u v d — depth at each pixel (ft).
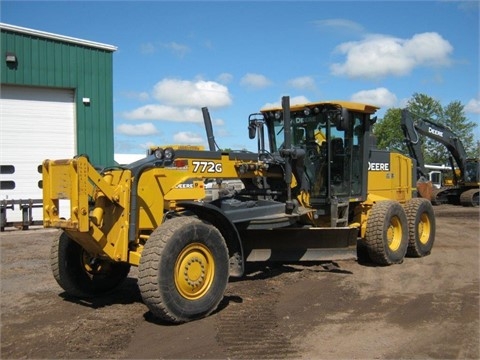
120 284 24.09
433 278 27.55
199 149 25.82
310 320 19.72
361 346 16.94
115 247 19.76
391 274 28.53
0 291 24.47
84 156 18.72
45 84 55.21
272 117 31.68
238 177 25.00
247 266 29.89
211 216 22.09
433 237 36.22
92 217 19.07
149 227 20.94
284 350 16.49
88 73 57.62
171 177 21.71
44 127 56.54
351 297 23.26
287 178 26.45
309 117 30.12
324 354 16.20
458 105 182.19
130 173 20.04
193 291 19.40
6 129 54.75
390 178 36.47
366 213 32.12
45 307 21.52
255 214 24.95
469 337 17.92
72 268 22.41
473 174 87.35
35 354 16.07
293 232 27.84
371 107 31.27
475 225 56.08
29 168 55.98
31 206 50.72
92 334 17.89
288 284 25.73
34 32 54.08
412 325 19.24
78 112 57.21
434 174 117.19
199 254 19.66
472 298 23.26
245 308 21.20
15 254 35.63
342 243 28.48
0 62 52.60
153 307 18.33
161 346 16.74
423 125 74.79
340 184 30.12
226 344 16.96
